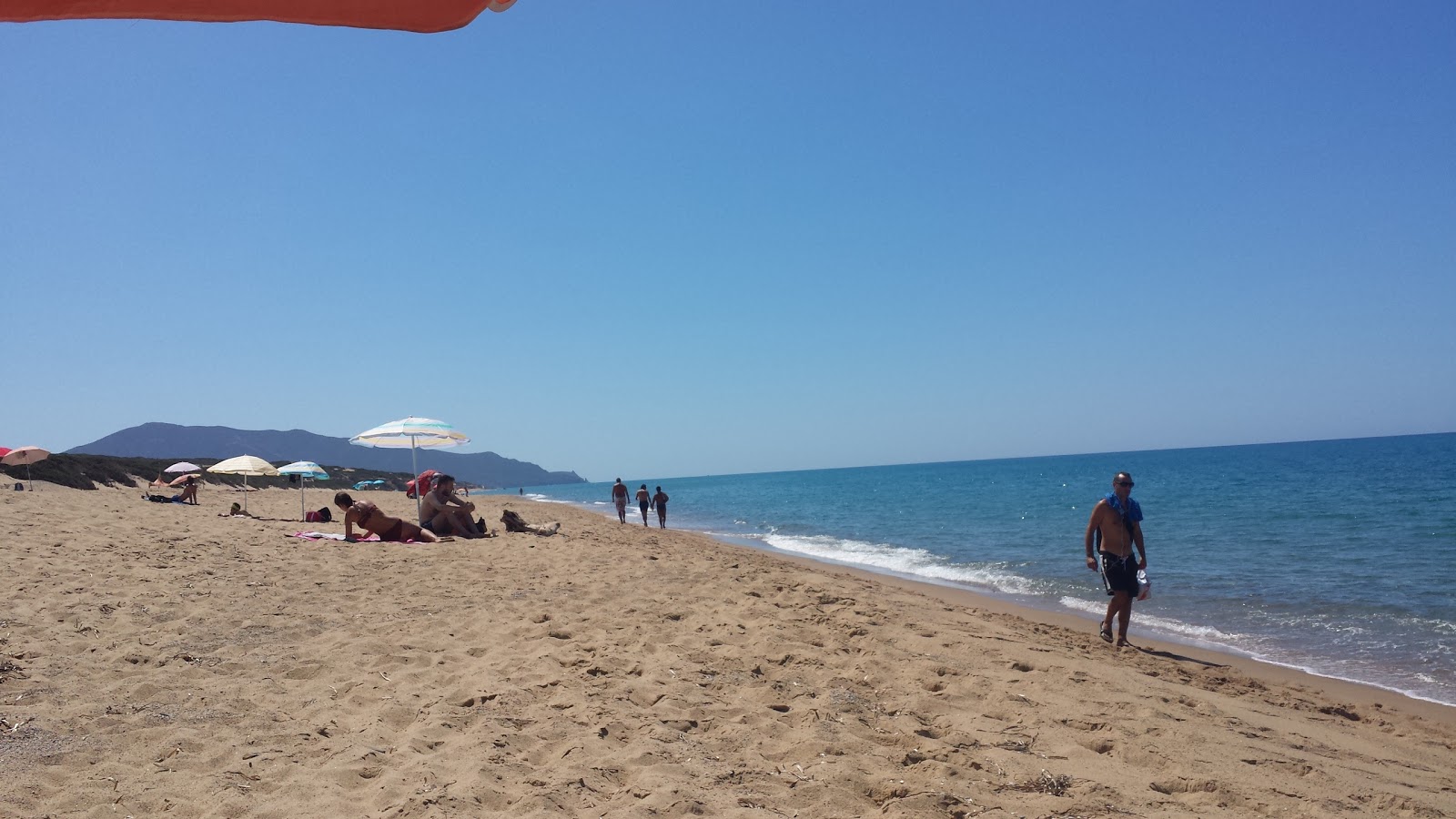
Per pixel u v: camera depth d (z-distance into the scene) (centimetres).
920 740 438
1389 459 8044
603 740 420
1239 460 10638
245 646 602
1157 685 607
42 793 341
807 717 469
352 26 140
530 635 662
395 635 654
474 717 454
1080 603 1263
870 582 1289
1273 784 400
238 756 388
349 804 338
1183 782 396
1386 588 1329
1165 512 3200
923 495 6069
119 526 1317
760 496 7481
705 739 434
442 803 336
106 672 520
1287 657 911
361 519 1332
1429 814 376
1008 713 496
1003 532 2667
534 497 8969
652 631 686
